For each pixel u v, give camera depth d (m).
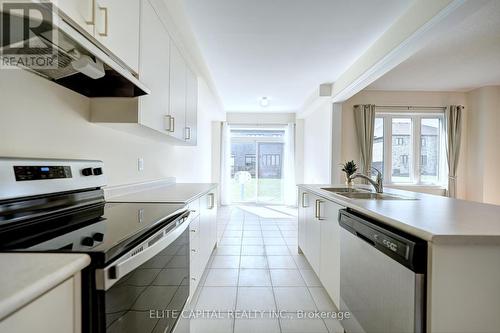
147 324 0.94
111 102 1.49
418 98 4.67
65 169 1.20
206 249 2.47
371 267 1.23
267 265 2.74
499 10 2.21
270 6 2.20
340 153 4.43
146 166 2.34
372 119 4.55
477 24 2.44
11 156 1.02
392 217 1.12
